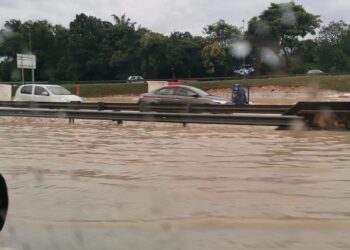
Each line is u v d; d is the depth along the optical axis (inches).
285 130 510.3
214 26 2706.7
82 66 3479.3
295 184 256.2
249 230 183.3
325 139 434.0
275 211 207.0
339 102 505.0
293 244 167.2
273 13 2383.1
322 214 201.5
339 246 164.6
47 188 259.1
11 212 216.1
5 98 1464.1
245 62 2481.5
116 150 385.7
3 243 178.1
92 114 625.0
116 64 3248.0
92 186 261.6
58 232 188.2
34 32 3683.6
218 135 476.7
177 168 304.8
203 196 234.7
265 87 2030.0
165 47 2955.2
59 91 984.9
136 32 3292.3
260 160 328.2
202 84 2114.9
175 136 473.1
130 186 259.1
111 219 202.1
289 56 2519.7
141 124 605.3
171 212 209.2
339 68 2955.2
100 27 3513.8
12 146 418.3
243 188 249.1
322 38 2987.2
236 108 713.0
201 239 175.0
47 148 403.2
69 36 3518.7
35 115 683.4
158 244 171.5
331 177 271.4
